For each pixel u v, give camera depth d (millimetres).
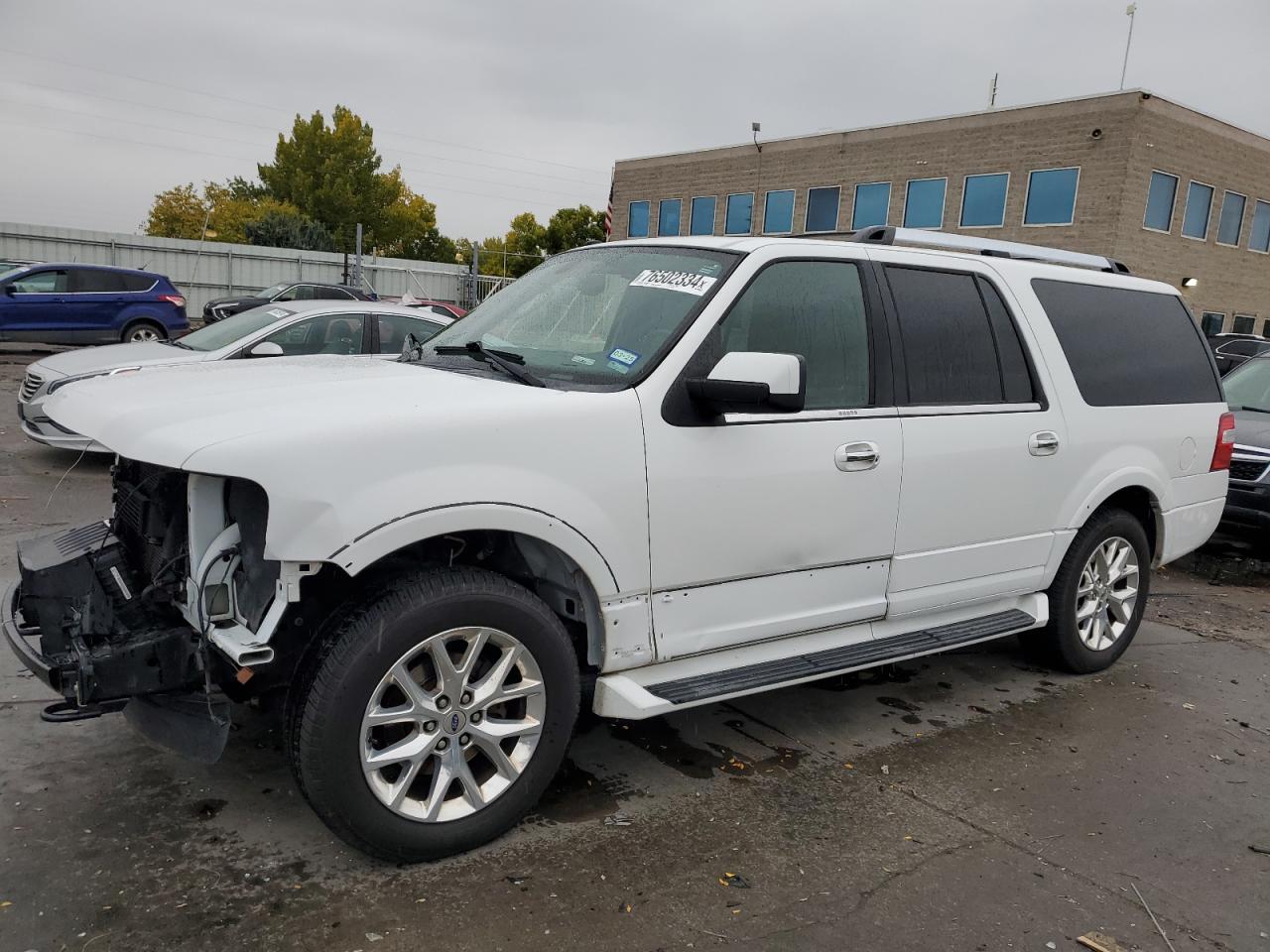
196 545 2766
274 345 7676
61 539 3262
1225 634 5848
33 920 2498
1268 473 7320
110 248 29719
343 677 2590
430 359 3621
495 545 3148
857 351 3668
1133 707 4523
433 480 2660
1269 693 4840
